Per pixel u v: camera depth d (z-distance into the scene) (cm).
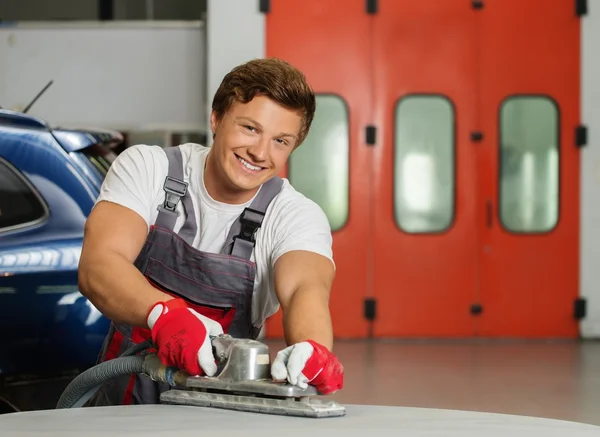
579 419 500
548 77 868
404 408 183
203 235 238
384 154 869
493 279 871
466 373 658
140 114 866
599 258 872
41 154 343
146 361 201
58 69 865
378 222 870
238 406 177
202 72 868
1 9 1251
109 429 155
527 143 871
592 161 871
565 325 872
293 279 222
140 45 865
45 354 330
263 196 237
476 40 865
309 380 175
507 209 871
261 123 213
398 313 868
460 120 869
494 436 154
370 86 865
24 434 151
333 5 859
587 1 863
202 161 238
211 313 241
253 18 854
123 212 228
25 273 327
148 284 209
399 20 862
